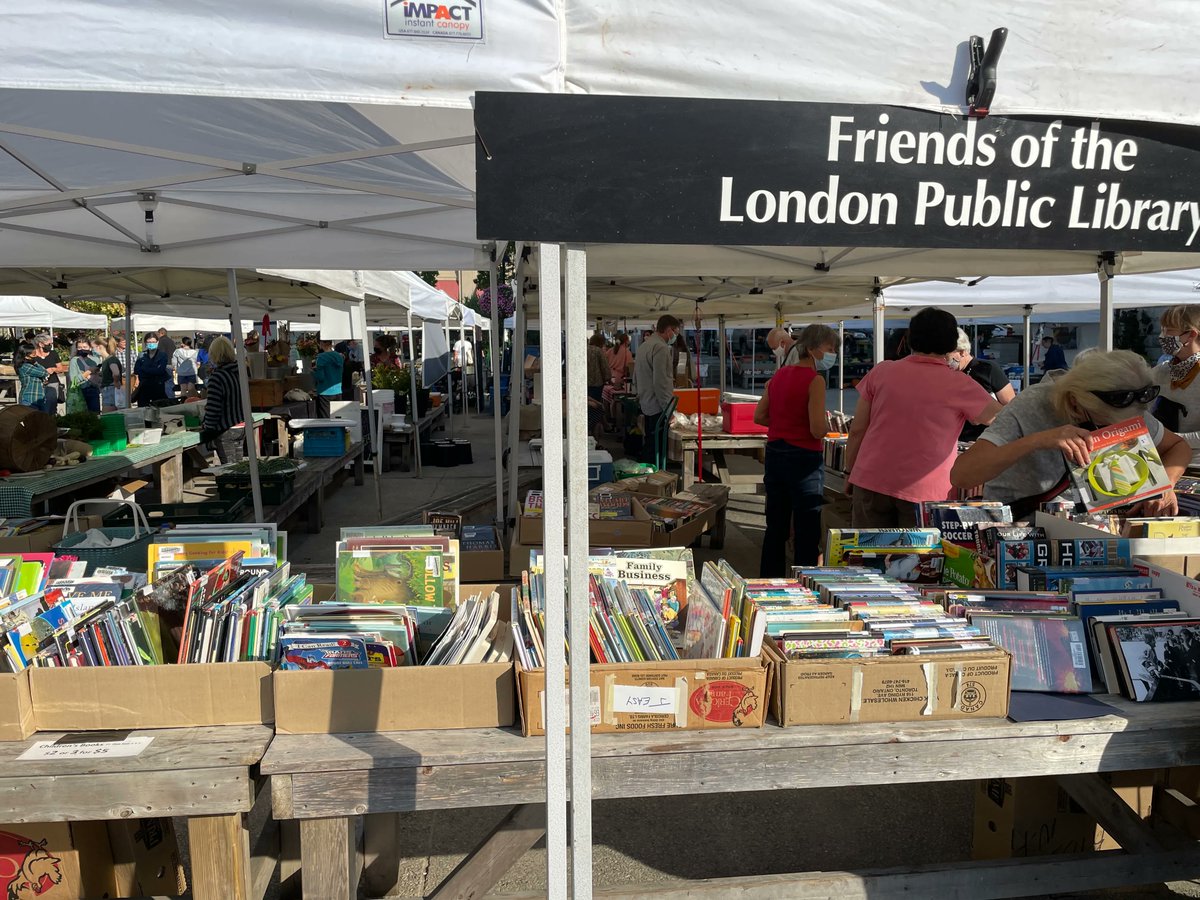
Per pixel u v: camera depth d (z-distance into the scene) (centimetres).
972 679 214
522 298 555
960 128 152
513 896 225
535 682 203
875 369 398
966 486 296
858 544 294
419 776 197
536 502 504
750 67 151
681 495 632
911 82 152
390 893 260
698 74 151
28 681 205
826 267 491
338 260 521
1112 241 158
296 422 861
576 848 164
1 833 218
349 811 195
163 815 194
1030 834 265
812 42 151
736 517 785
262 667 212
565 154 142
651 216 145
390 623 225
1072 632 232
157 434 772
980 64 151
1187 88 159
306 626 221
